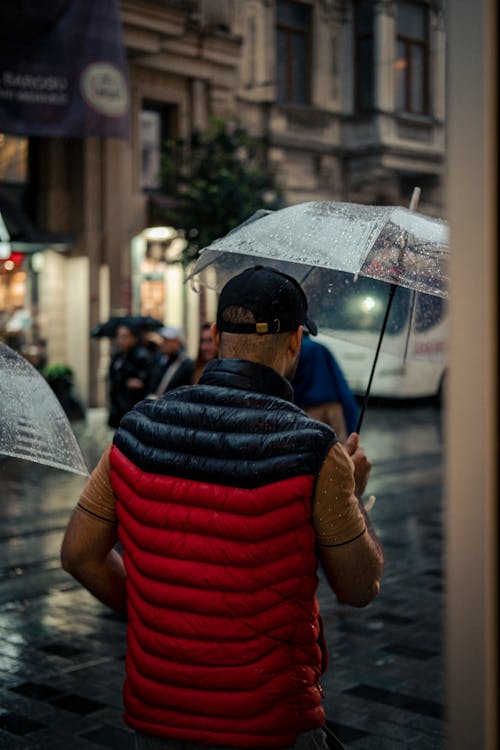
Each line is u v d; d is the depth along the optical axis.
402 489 11.16
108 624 6.23
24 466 12.66
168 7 18.52
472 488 1.28
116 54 16.03
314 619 2.06
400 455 13.84
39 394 2.68
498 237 1.25
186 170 19.98
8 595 6.83
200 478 2.04
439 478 11.94
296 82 23.69
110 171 18.77
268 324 2.15
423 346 3.36
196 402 2.13
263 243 2.61
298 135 23.50
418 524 9.29
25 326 18.59
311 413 5.54
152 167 20.20
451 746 1.32
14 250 18.33
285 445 2.00
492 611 1.27
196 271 2.88
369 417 18.72
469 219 1.27
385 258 2.61
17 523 9.22
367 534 2.10
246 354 2.17
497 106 1.24
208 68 20.72
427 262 2.63
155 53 19.00
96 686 5.15
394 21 24.39
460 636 1.31
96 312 18.70
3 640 5.88
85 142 18.44
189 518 2.02
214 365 2.18
